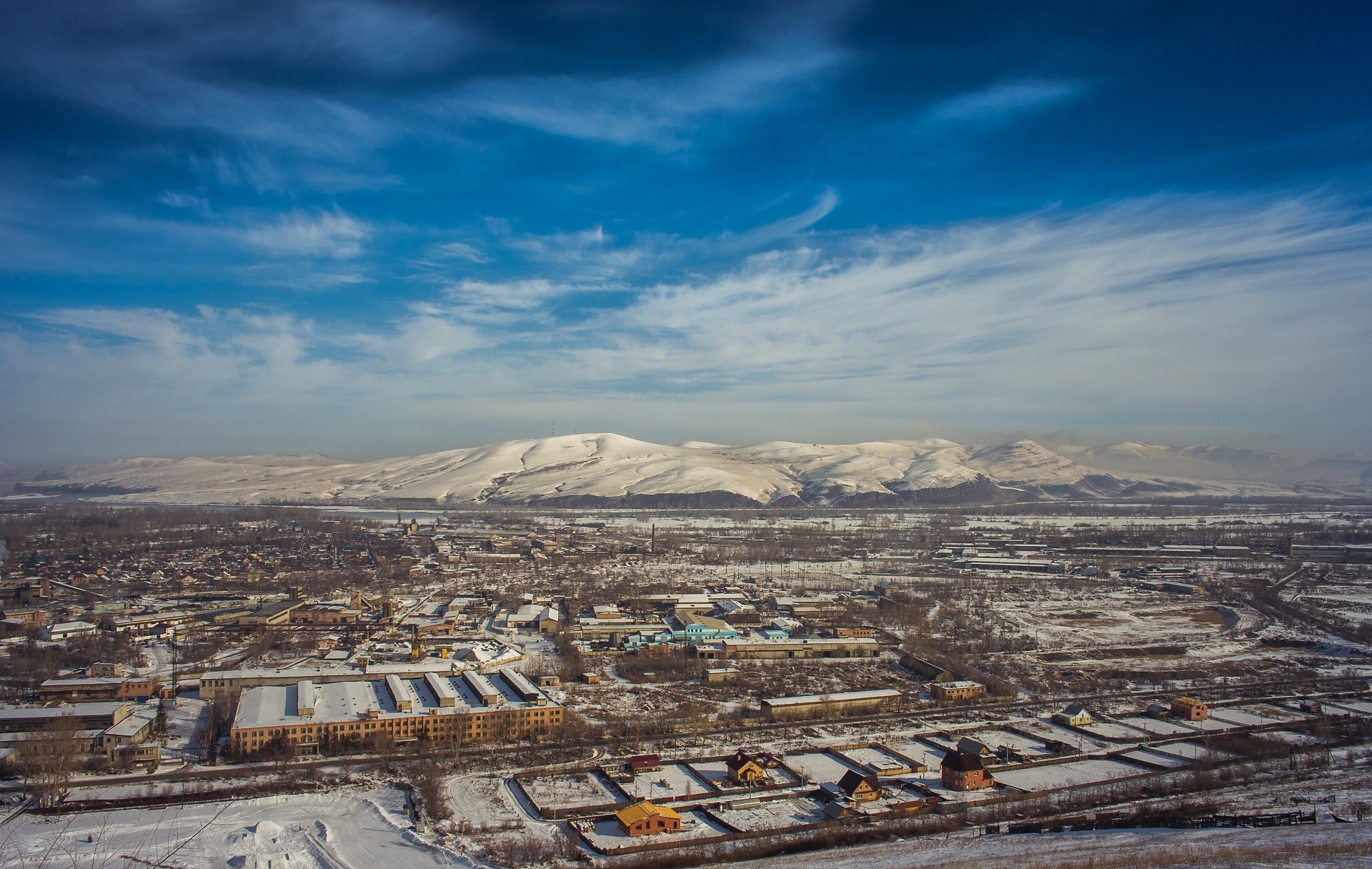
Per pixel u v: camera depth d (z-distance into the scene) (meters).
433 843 159.00
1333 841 147.75
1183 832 161.50
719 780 195.25
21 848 151.12
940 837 164.88
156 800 178.50
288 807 176.38
